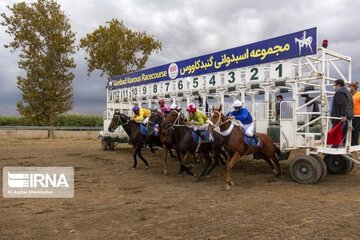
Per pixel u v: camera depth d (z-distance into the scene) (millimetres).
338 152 8672
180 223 5578
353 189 8250
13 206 6766
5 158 14508
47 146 20266
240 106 8641
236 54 11367
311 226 5352
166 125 10258
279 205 6684
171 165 12719
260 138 9438
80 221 5734
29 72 27172
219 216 5961
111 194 7922
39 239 4887
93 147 19734
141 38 30297
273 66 10172
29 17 26875
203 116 10773
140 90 17094
